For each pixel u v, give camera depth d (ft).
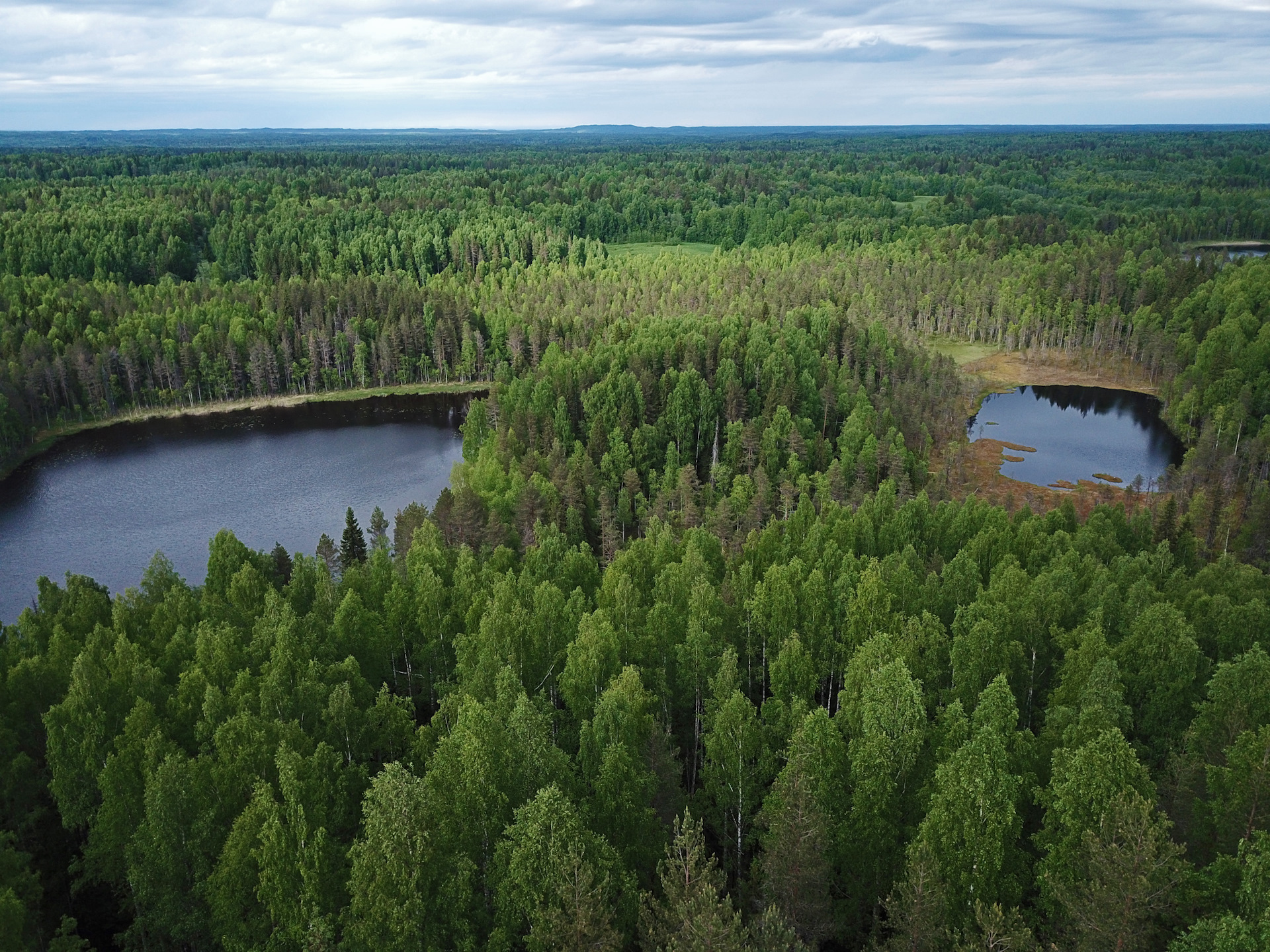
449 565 316.81
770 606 259.19
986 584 310.24
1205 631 237.66
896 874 170.30
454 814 158.40
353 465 586.45
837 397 558.97
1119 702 185.98
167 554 452.76
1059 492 515.91
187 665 230.89
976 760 149.07
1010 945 130.21
